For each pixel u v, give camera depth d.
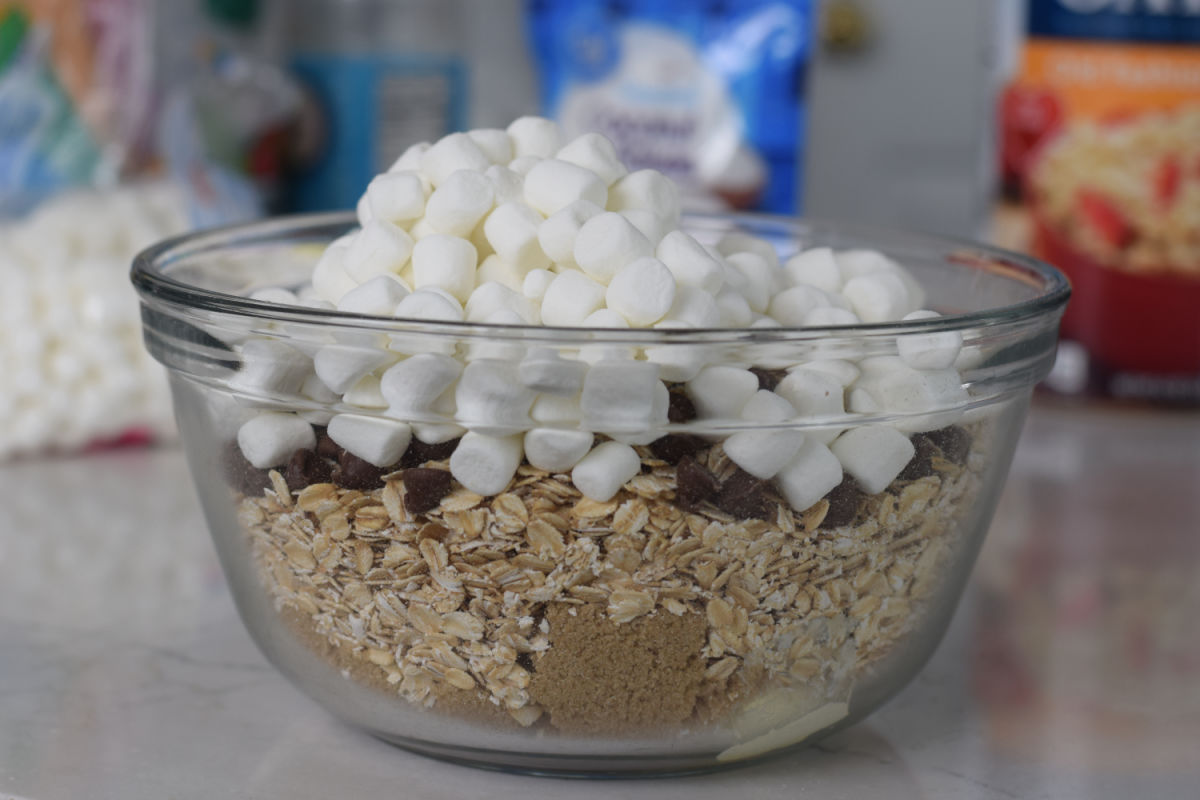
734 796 0.48
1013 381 0.48
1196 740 0.52
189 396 0.48
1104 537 0.67
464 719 0.47
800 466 0.45
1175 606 0.61
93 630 0.58
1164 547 0.66
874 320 0.51
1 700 0.53
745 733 0.47
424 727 0.48
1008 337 0.47
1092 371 0.83
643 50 0.83
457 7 0.87
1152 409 0.84
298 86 0.85
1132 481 0.73
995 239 0.84
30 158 0.73
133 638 0.57
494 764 0.48
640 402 0.43
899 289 0.51
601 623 0.45
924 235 0.56
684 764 0.48
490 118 0.99
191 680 0.54
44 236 0.72
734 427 0.44
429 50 0.85
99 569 0.63
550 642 0.46
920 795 0.49
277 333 0.44
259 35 0.86
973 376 0.46
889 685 0.49
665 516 0.45
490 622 0.46
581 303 0.45
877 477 0.45
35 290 0.70
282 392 0.45
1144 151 0.79
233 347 0.46
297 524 0.47
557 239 0.46
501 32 0.98
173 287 0.46
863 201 1.06
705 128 0.83
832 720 0.48
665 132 0.84
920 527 0.47
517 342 0.43
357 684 0.48
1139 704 0.54
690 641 0.46
